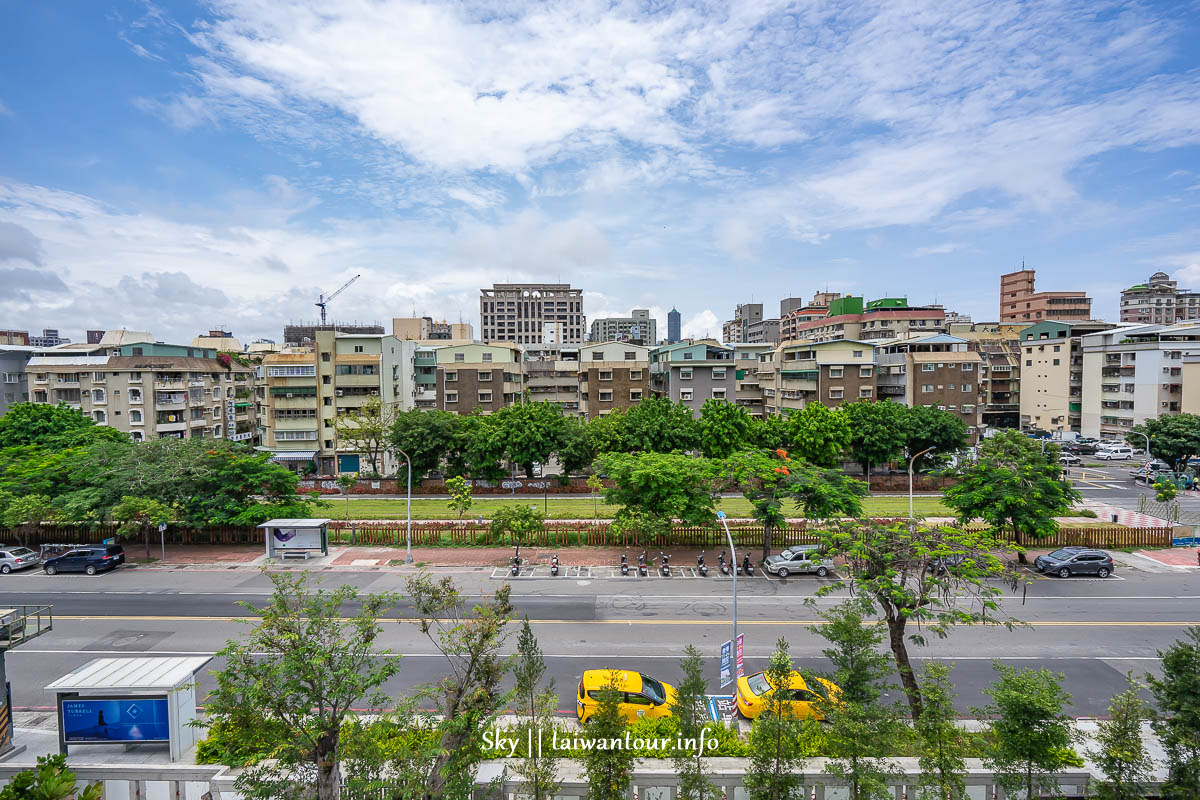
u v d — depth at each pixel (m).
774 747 14.60
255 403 94.62
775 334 156.38
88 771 16.67
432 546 42.84
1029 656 25.48
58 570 36.66
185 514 40.75
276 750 13.24
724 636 27.47
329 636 14.37
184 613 30.17
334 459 73.50
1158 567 37.81
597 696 16.53
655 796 16.02
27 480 42.38
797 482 37.50
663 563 36.38
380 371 74.00
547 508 54.12
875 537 19.16
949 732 14.91
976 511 38.44
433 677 23.28
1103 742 14.82
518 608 30.80
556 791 14.39
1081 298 126.50
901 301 118.38
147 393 74.50
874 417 63.31
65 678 18.44
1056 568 36.09
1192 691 14.10
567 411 91.69
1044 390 93.38
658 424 59.91
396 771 13.45
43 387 75.12
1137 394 79.06
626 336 141.62
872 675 16.12
